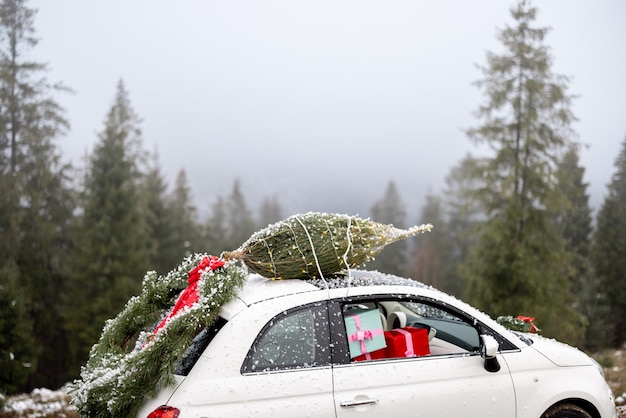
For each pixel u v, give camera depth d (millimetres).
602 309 40938
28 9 37781
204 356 3631
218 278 3988
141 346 4215
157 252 45156
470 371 4055
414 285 4328
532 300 25219
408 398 3811
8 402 10359
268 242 4398
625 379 10047
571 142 27047
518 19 27641
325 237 4328
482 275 26250
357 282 4223
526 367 4195
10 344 24625
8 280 27312
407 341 4238
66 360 35438
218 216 84250
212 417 3434
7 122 36281
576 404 4332
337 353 3818
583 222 52875
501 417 4035
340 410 3646
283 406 3551
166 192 51844
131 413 3570
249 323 3723
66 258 35656
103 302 32156
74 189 38438
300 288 4047
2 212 33875
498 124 27281
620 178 54062
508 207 26141
